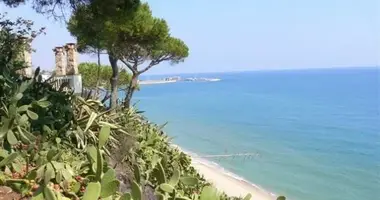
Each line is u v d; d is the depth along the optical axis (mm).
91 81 20953
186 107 62469
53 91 4520
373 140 32719
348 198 17422
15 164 2824
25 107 3332
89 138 4266
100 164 2598
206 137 33500
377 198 17453
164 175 3086
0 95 3531
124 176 3781
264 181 19547
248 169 21891
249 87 135125
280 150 28172
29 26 9172
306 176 20938
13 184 2639
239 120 46031
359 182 19953
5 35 7785
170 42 17312
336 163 24281
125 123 5809
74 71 18797
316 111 55688
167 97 90375
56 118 4008
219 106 63938
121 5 8852
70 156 3441
